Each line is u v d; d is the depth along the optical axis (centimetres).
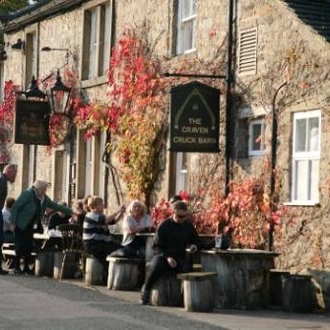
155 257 1549
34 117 2606
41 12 2950
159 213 2050
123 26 2412
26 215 1950
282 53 1738
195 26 2067
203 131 1845
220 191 1906
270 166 1756
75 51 2733
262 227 1758
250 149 1855
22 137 2595
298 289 1538
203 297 1479
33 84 2639
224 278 1542
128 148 2264
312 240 1634
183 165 2116
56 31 2897
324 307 1577
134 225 1792
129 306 1492
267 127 1775
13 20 3253
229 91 1898
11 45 3275
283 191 1723
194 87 1844
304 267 1648
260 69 1809
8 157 3247
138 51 2297
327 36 1625
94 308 1444
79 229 1938
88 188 2639
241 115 1864
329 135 1606
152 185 2200
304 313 1527
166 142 2147
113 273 1728
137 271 1738
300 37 1688
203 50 2011
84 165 2670
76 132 2681
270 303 1592
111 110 2372
